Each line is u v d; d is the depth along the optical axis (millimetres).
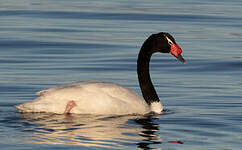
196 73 20906
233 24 31125
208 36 27734
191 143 12000
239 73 20938
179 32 28641
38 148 11320
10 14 32812
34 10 34375
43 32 27891
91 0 39969
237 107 15844
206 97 17172
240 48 25078
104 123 13625
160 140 12203
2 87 18000
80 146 11516
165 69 21578
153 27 29906
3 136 12156
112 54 23641
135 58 23000
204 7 37438
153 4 38469
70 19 31812
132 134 12656
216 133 12883
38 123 13336
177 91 18031
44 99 14242
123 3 38656
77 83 14805
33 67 21109
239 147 11734
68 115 14195
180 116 14750
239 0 41562
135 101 14891
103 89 14586
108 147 11500
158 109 15383
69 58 22797
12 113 14391
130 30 28953
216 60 22844
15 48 24406
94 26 29875
